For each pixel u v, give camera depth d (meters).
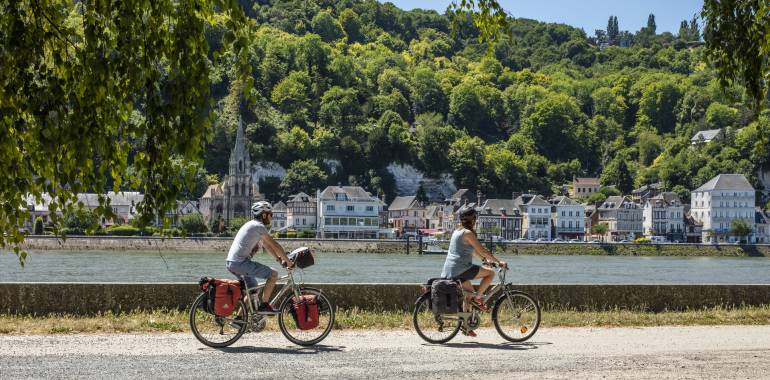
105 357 13.95
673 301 22.61
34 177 8.52
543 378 12.74
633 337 17.61
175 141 7.91
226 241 148.62
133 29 7.96
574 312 20.83
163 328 17.52
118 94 8.04
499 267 16.50
